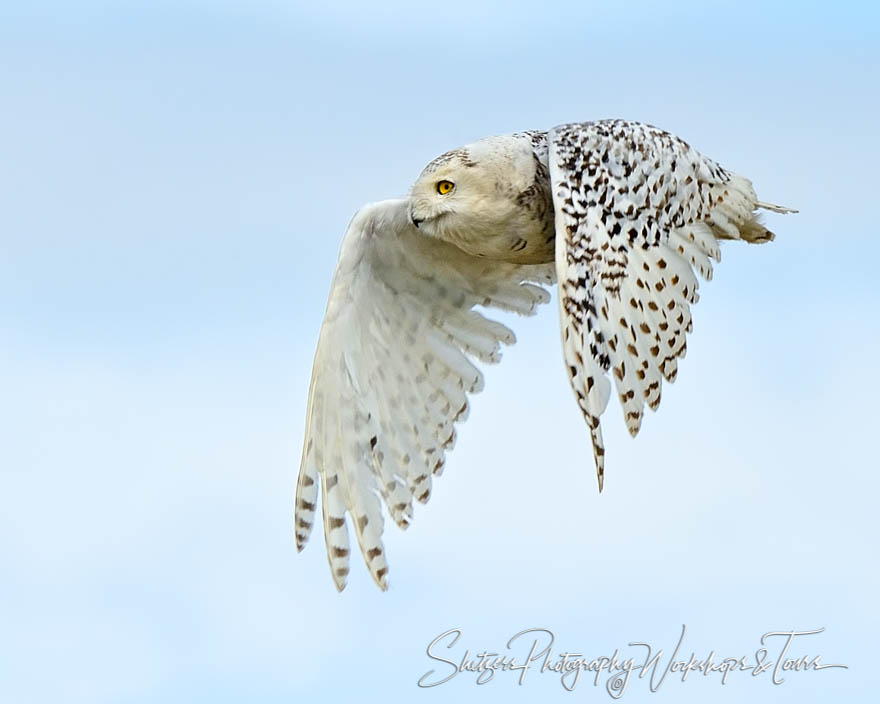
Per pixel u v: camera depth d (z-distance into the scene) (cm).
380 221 1345
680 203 1287
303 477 1384
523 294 1402
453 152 1312
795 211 1356
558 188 1229
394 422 1392
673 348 1267
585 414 1212
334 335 1367
